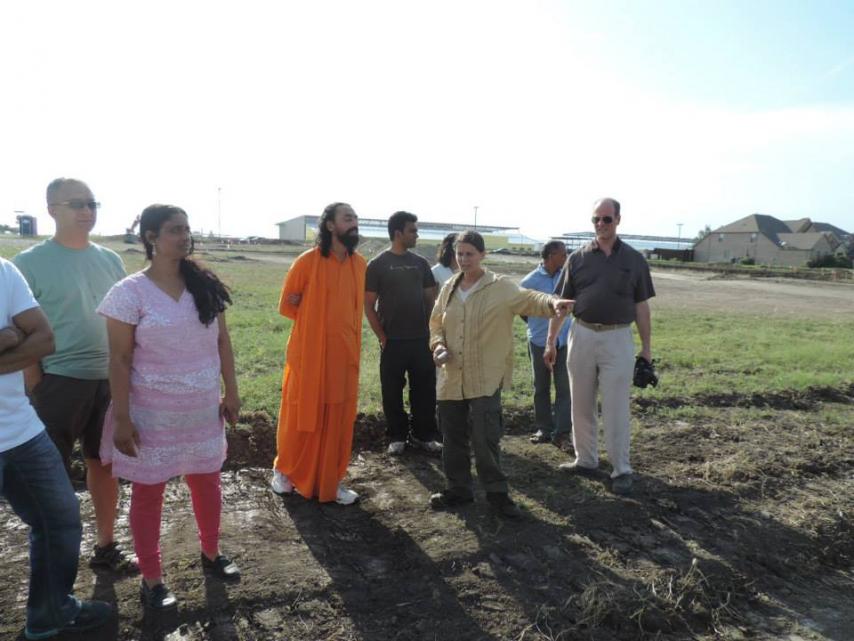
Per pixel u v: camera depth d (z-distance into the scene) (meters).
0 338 2.49
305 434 4.52
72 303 3.34
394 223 5.46
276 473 4.71
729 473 5.39
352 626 3.22
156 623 3.13
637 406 7.32
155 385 3.10
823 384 8.59
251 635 3.11
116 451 3.14
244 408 6.14
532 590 3.61
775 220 81.38
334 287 4.42
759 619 3.63
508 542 4.09
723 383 8.57
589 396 5.16
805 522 4.66
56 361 3.33
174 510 4.31
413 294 5.53
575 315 5.09
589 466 5.30
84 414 3.44
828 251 72.38
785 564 4.18
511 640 3.21
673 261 62.91
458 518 4.40
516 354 10.21
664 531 4.42
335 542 4.01
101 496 3.53
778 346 12.09
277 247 64.62
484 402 4.30
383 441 6.02
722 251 79.75
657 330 14.45
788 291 31.94
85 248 3.48
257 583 3.49
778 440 6.40
